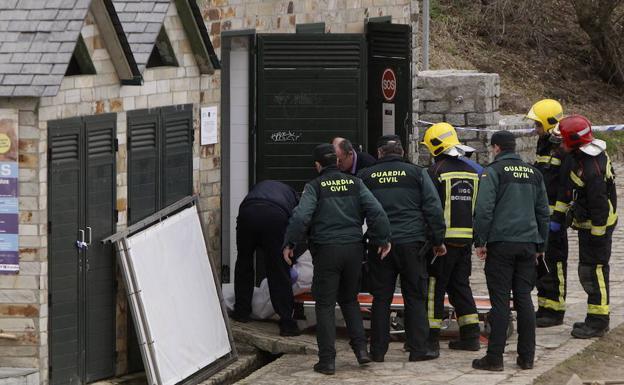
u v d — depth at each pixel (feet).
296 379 62.75
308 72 81.25
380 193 65.10
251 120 80.94
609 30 182.91
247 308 73.92
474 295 84.33
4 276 59.16
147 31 63.87
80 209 61.26
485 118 123.24
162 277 63.93
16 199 58.65
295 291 72.23
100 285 62.80
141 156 65.51
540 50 186.09
